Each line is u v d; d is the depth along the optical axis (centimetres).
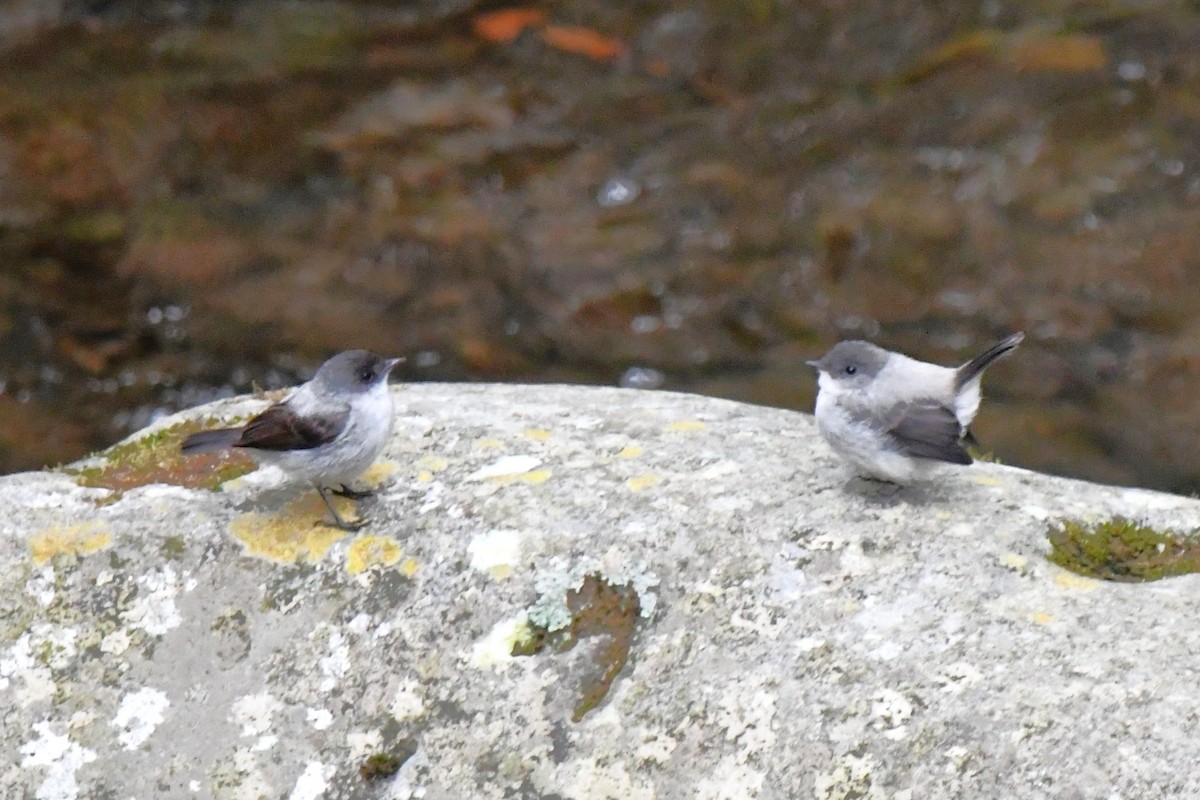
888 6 1952
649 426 881
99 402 1448
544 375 1459
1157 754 582
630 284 1556
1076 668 630
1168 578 710
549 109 1845
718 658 675
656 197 1681
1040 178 1627
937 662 645
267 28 2019
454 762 669
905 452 754
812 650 666
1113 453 1301
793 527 742
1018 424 1335
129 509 793
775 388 1423
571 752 658
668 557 728
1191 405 1341
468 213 1670
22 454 1390
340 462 756
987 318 1464
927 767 604
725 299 1536
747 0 2019
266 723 696
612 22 2014
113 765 690
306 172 1734
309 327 1521
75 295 1564
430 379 1451
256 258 1611
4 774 689
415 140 1788
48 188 1694
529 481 796
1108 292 1476
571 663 691
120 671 719
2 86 1859
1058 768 586
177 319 1539
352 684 704
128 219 1661
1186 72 1750
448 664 701
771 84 1861
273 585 744
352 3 2088
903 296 1508
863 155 1709
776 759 629
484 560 738
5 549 764
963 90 1783
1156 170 1619
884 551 719
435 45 1989
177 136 1780
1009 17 1889
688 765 640
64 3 2042
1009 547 720
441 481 807
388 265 1598
